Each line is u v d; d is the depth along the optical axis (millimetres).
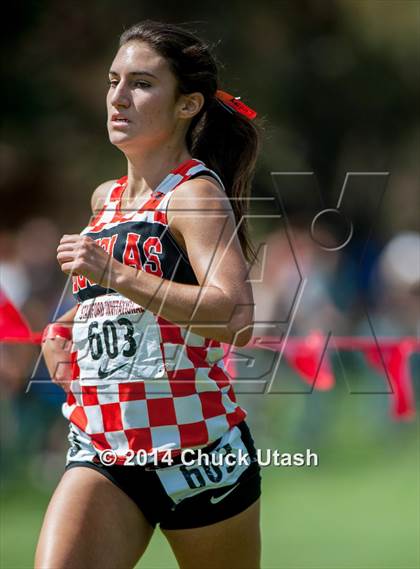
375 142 50531
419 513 21156
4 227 40719
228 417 10180
